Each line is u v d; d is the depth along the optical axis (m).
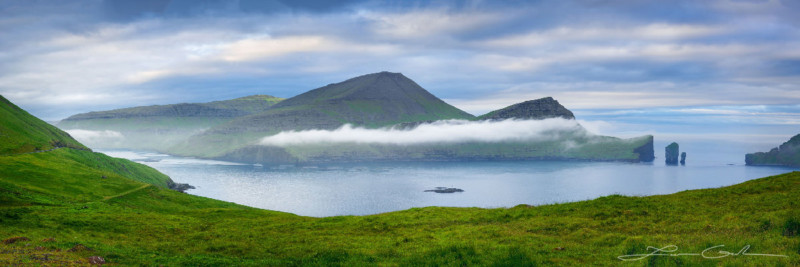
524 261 31.94
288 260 38.94
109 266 34.09
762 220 38.03
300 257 40.88
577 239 40.59
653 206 51.34
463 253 35.59
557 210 55.41
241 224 67.88
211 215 94.38
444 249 37.59
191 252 44.28
